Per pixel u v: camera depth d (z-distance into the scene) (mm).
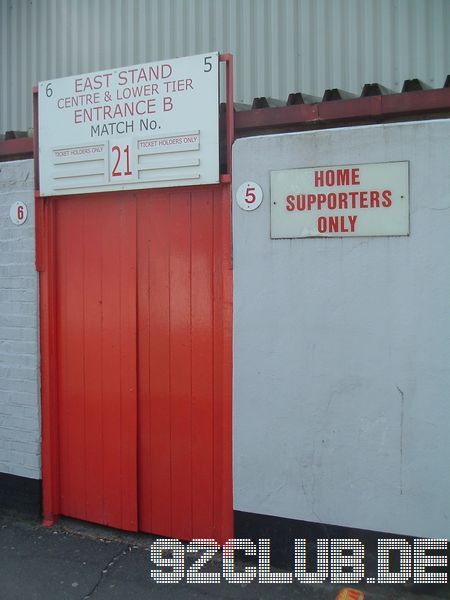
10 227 4902
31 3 6508
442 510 3674
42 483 4883
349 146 3801
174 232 4426
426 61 4992
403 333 3717
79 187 4578
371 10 5164
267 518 4098
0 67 6613
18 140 4934
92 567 4227
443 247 3617
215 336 4316
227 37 5645
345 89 5238
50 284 4801
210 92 4117
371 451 3816
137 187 4375
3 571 4188
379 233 3748
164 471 4516
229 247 4145
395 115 3789
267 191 4000
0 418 5012
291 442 4008
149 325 4527
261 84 5516
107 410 4676
